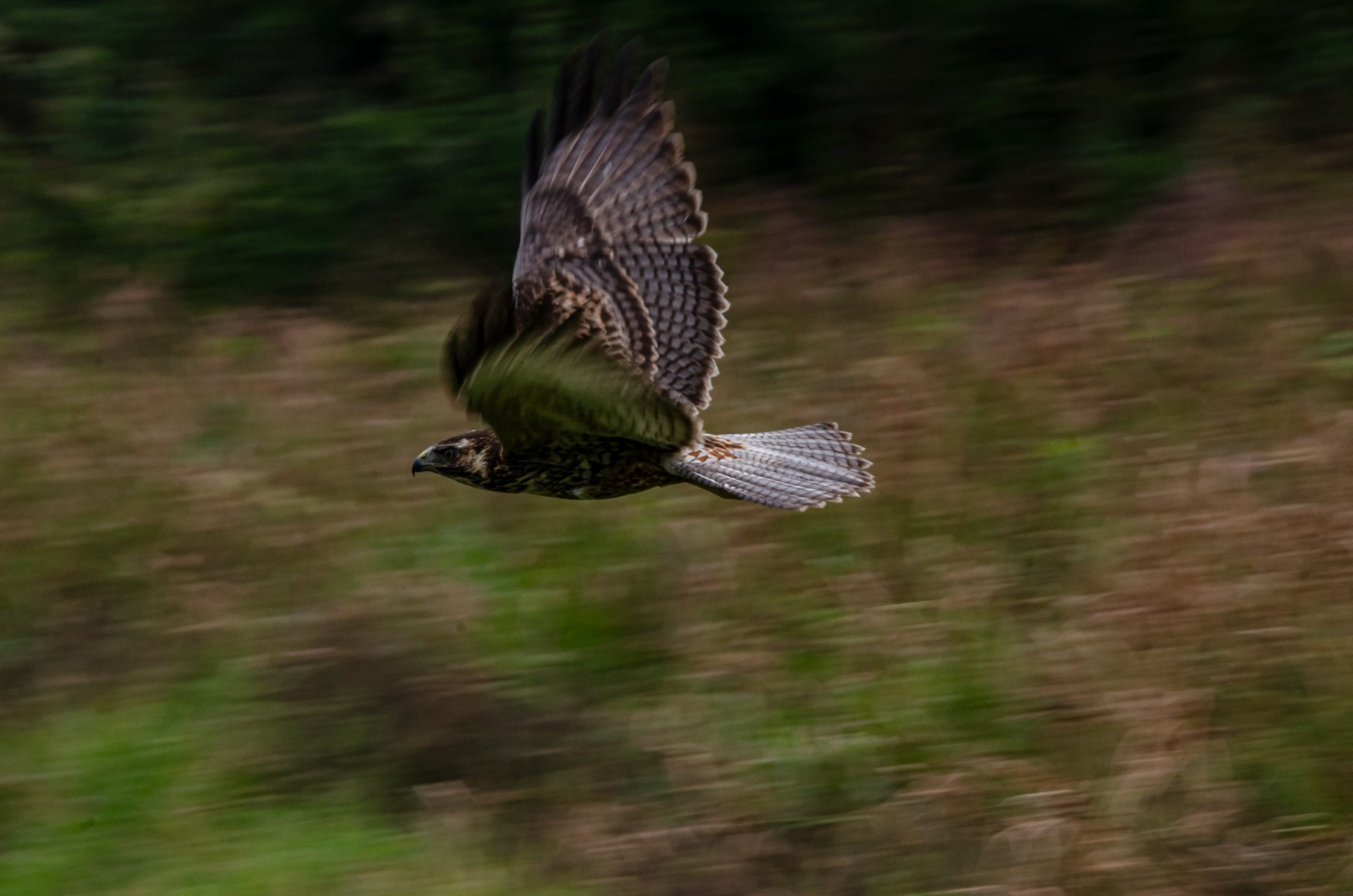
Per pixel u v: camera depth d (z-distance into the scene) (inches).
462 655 446.0
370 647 445.1
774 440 358.9
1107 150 747.4
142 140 761.6
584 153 345.1
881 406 549.0
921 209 749.9
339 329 659.4
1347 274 624.4
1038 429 531.2
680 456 339.3
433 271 719.7
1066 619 445.1
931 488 502.3
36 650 459.5
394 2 764.0
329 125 752.3
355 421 558.9
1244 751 400.8
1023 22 776.3
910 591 462.0
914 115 774.5
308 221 730.2
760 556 477.1
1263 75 775.1
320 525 499.8
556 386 292.7
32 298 692.1
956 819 392.2
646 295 339.0
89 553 491.2
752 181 774.5
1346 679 410.3
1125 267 675.4
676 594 463.2
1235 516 465.7
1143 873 376.8
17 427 564.1
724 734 420.2
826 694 428.5
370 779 416.5
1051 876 376.8
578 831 394.6
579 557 485.7
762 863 388.2
